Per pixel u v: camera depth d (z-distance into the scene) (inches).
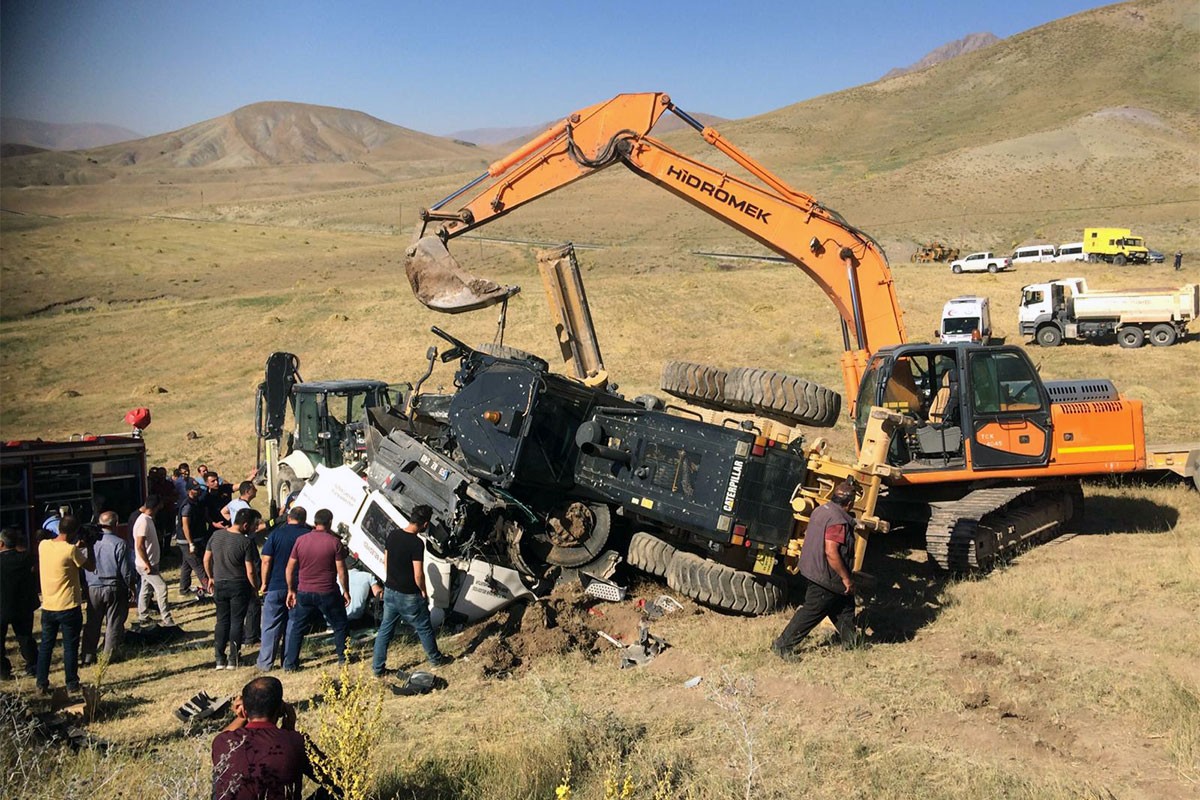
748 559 426.0
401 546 360.8
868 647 356.5
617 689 329.7
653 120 542.9
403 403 700.7
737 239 3745.1
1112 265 2448.3
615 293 1828.2
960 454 488.7
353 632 436.1
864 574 455.5
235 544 396.2
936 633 371.6
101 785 244.1
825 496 415.5
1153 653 335.6
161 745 290.4
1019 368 491.2
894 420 426.3
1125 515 566.9
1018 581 429.1
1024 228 3619.6
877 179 4835.1
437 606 415.2
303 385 756.0
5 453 620.4
